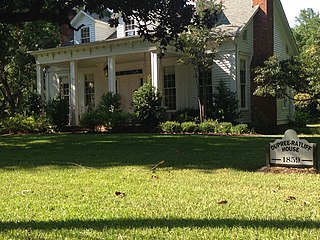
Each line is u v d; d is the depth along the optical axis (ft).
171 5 38.14
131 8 38.40
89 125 61.98
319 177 18.78
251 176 19.38
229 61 62.34
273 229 10.72
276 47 70.79
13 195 15.84
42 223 11.71
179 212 12.75
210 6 59.62
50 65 74.23
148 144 37.58
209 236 10.21
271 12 66.69
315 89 56.70
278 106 69.10
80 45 65.00
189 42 56.85
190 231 10.66
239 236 10.18
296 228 10.79
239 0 68.95
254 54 66.18
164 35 40.24
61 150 33.91
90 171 21.88
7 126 64.59
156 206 13.60
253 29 66.44
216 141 40.19
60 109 66.13
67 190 16.66
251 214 12.41
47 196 15.53
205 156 27.94
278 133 59.47
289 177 18.88
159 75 60.59
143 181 18.45
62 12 38.78
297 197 14.75
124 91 74.38
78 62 72.08
